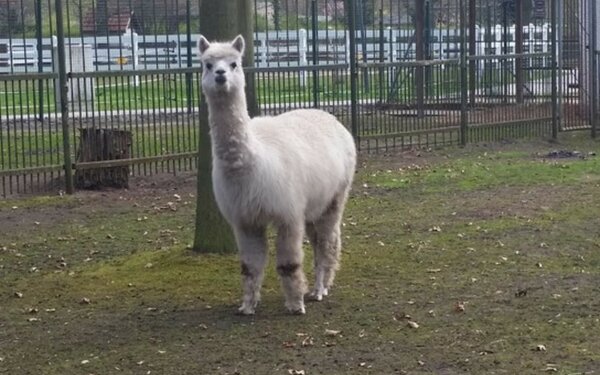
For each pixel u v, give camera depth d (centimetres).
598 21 2077
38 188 1389
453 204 1243
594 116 1917
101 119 1588
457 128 1778
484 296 820
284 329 742
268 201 745
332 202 834
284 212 754
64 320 788
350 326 746
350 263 948
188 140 1502
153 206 1273
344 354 681
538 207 1207
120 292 866
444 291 840
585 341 693
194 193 1355
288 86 1609
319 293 821
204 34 938
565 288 836
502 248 998
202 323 764
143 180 1445
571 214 1162
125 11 2489
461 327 735
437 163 1582
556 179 1414
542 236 1048
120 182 1394
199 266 929
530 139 1869
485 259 953
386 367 652
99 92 1784
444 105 1775
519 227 1095
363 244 1030
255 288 782
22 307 831
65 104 1352
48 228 1155
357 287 861
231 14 934
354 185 1391
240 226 769
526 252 979
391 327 741
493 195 1298
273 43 2416
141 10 2239
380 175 1470
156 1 2497
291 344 705
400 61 1800
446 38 2116
